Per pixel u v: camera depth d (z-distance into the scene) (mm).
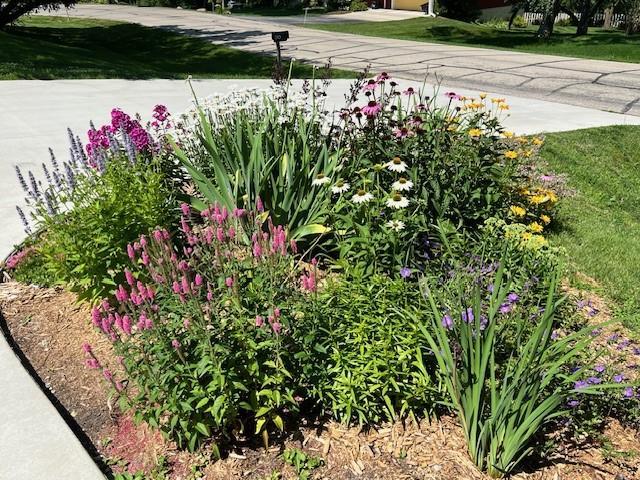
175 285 2533
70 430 2758
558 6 24969
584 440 2885
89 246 3371
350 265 3607
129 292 3488
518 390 2568
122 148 4359
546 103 11594
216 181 4355
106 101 10227
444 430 2873
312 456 2689
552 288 2490
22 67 12750
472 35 26375
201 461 2648
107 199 3520
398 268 3600
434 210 4289
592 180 7516
